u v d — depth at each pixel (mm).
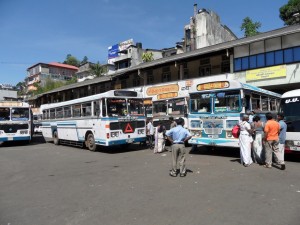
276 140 9398
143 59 51969
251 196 6457
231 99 11734
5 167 11586
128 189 7406
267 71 21094
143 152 14758
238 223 4938
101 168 10531
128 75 36469
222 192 6828
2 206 6406
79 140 17188
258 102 13445
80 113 16969
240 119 11398
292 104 10820
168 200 6355
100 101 14711
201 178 8352
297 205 5801
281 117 9680
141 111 15781
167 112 15547
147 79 34781
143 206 6012
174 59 27172
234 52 23000
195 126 12859
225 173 8922
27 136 20547
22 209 6141
